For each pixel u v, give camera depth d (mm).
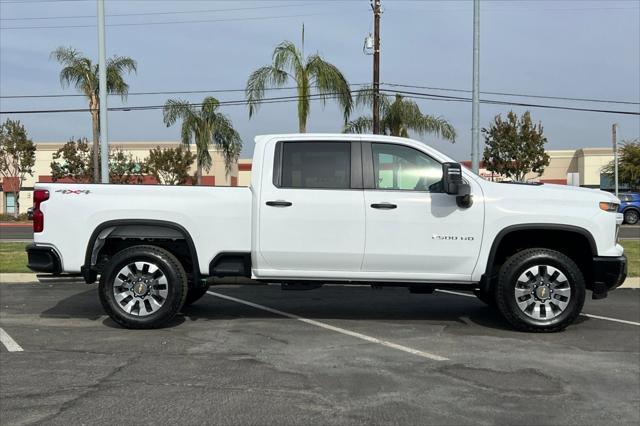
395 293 9680
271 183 6801
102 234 6957
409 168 6832
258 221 6758
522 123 35594
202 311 8078
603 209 6695
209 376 5207
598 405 4574
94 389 4867
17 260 12906
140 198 6875
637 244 16500
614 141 31141
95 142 29562
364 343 6348
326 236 6719
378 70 23750
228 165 32812
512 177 36406
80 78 28734
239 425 4164
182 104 30672
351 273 6809
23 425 4137
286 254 6770
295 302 8797
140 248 6930
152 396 4707
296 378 5164
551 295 6734
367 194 6715
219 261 6902
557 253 6715
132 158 41562
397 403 4586
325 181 6805
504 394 4793
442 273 6770
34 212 6957
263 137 6973
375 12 23688
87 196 6875
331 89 20562
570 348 6160
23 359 5719
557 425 4199
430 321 7484
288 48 20281
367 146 6852
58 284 10602
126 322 6863
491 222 6656
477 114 16047
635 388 4957
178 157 39312
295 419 4270
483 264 6691
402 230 6680
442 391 4855
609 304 8719
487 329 7023
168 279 6855
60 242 6863
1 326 7137
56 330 6926
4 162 38156
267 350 6047
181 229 6859
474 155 16000
